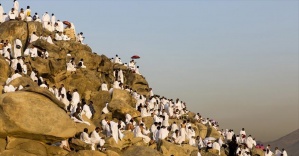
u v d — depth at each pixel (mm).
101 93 48375
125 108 44500
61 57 48969
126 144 35594
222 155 43281
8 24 50656
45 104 27594
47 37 50156
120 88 51000
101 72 55406
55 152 28047
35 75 42844
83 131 32156
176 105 54938
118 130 35219
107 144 33938
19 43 46625
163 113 47062
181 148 38531
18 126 26562
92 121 41219
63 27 57000
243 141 49688
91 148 30250
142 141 37344
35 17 54875
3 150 26547
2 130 26672
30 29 51312
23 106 26891
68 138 28641
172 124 44719
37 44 48438
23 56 45594
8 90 33688
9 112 26656
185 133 43719
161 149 37406
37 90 27734
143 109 46219
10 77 38906
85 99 48188
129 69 60188
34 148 27000
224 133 52656
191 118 54000
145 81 59688
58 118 27594
